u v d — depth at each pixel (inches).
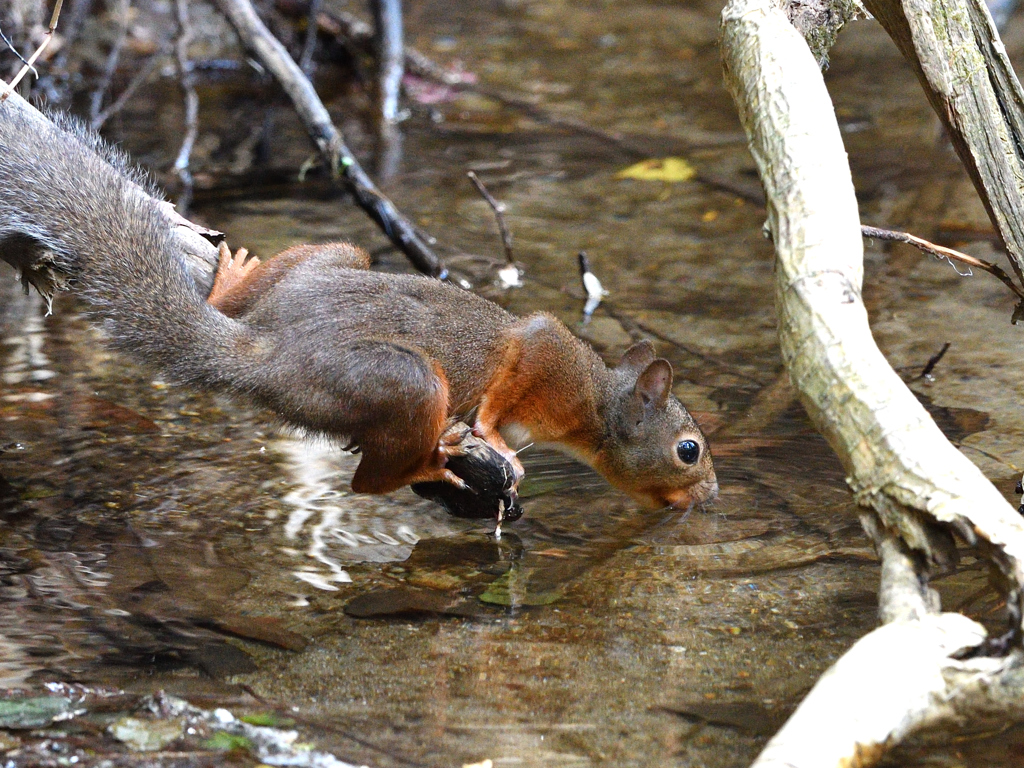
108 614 322.7
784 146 322.3
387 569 358.3
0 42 743.7
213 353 358.6
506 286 592.7
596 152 794.8
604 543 382.6
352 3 1076.5
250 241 620.4
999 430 435.8
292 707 280.8
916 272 606.5
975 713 247.1
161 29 939.3
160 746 259.3
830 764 222.8
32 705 274.1
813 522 391.9
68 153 383.6
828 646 313.0
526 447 438.0
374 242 636.7
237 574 349.7
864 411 270.7
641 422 417.4
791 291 292.5
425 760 258.8
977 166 364.8
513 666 303.3
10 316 533.3
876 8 370.0
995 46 358.9
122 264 367.9
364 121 844.0
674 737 270.1
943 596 325.1
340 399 354.6
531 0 1193.4
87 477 405.1
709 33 1082.7
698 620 328.8
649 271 616.7
